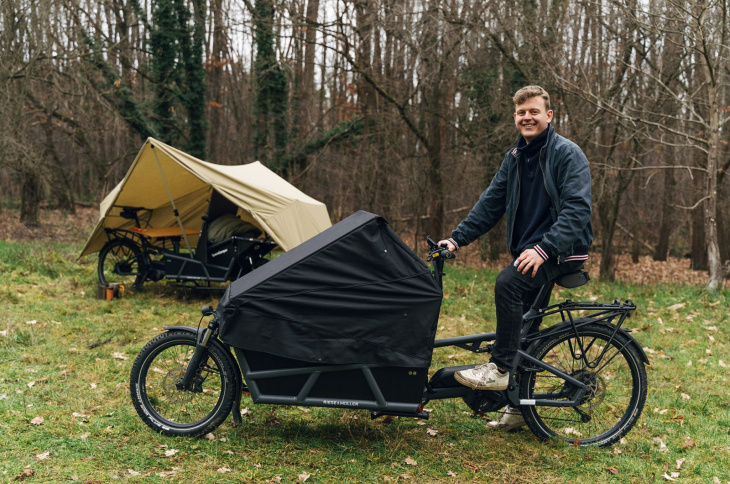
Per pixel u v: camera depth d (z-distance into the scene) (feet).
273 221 24.95
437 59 44.37
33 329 19.27
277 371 11.12
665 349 20.11
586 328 11.80
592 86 39.11
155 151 24.89
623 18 35.45
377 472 10.52
